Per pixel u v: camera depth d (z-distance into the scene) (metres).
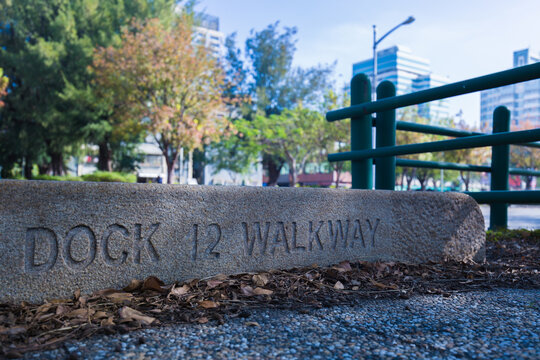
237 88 44.00
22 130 26.53
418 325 2.44
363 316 2.59
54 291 2.60
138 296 2.76
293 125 33.03
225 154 43.34
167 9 26.80
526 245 5.59
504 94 144.75
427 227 4.32
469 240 4.60
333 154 6.11
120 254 2.82
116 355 1.95
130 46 20.12
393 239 4.13
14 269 2.48
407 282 3.47
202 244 3.14
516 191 5.24
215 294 2.85
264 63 45.03
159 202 2.96
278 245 3.49
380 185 5.88
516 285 3.49
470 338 2.24
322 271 3.54
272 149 37.06
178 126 20.98
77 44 25.02
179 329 2.29
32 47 24.67
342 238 3.84
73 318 2.36
